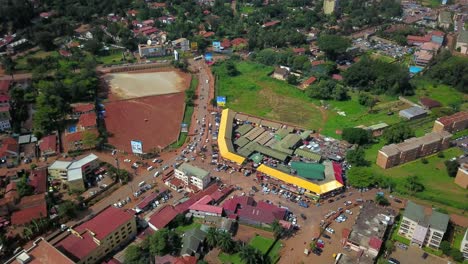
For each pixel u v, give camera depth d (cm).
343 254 16800
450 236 18312
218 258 16838
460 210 19975
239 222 18962
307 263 16838
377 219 18300
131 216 17738
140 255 16438
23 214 18462
